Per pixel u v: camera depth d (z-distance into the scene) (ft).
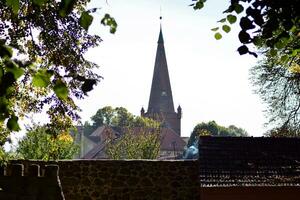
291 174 65.10
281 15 16.40
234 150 68.13
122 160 63.00
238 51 17.44
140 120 268.41
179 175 63.82
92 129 339.77
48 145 83.30
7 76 8.36
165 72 348.59
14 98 38.68
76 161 62.13
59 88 9.21
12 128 9.37
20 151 83.87
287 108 89.76
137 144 124.57
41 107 43.96
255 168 65.41
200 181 61.93
